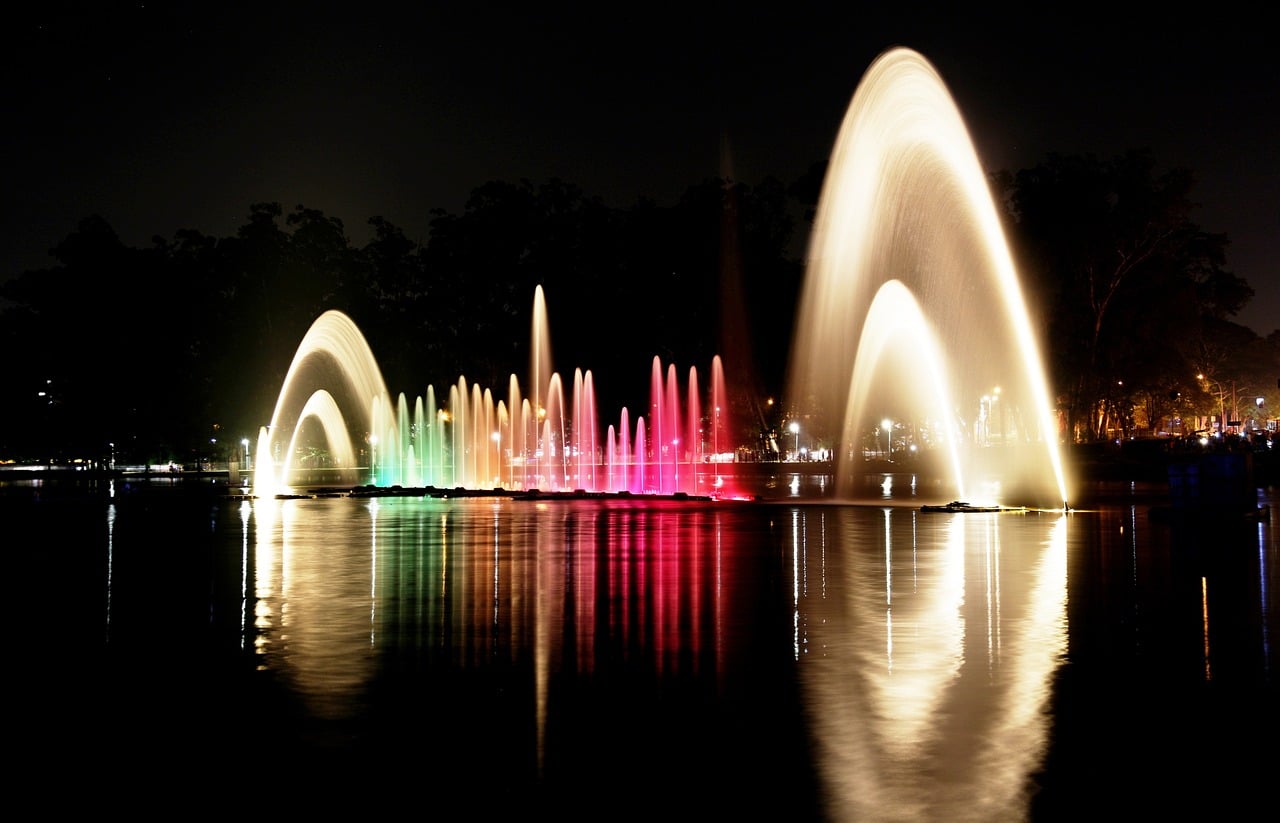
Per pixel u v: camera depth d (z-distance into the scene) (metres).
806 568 19.67
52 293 75.94
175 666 11.34
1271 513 32.97
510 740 8.50
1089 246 69.00
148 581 18.47
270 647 12.30
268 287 80.50
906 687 10.16
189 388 76.12
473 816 6.93
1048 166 70.06
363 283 85.81
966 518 32.97
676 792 7.33
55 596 16.66
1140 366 71.50
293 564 20.95
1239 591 16.31
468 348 84.94
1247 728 8.79
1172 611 14.48
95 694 10.16
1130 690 10.03
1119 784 7.48
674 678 10.56
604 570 19.52
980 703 9.57
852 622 13.70
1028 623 13.58
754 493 52.31
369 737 8.63
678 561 20.98
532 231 84.81
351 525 31.98
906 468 76.69
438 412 83.12
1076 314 69.62
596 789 7.39
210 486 62.81
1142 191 68.19
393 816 6.94
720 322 76.75
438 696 9.90
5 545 25.70
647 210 80.88
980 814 6.93
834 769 7.79
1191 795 7.27
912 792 7.32
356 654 11.83
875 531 28.17
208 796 7.36
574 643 12.37
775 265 77.56
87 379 75.31
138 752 8.35
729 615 14.30
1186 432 103.25
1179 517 30.47
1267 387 128.38
